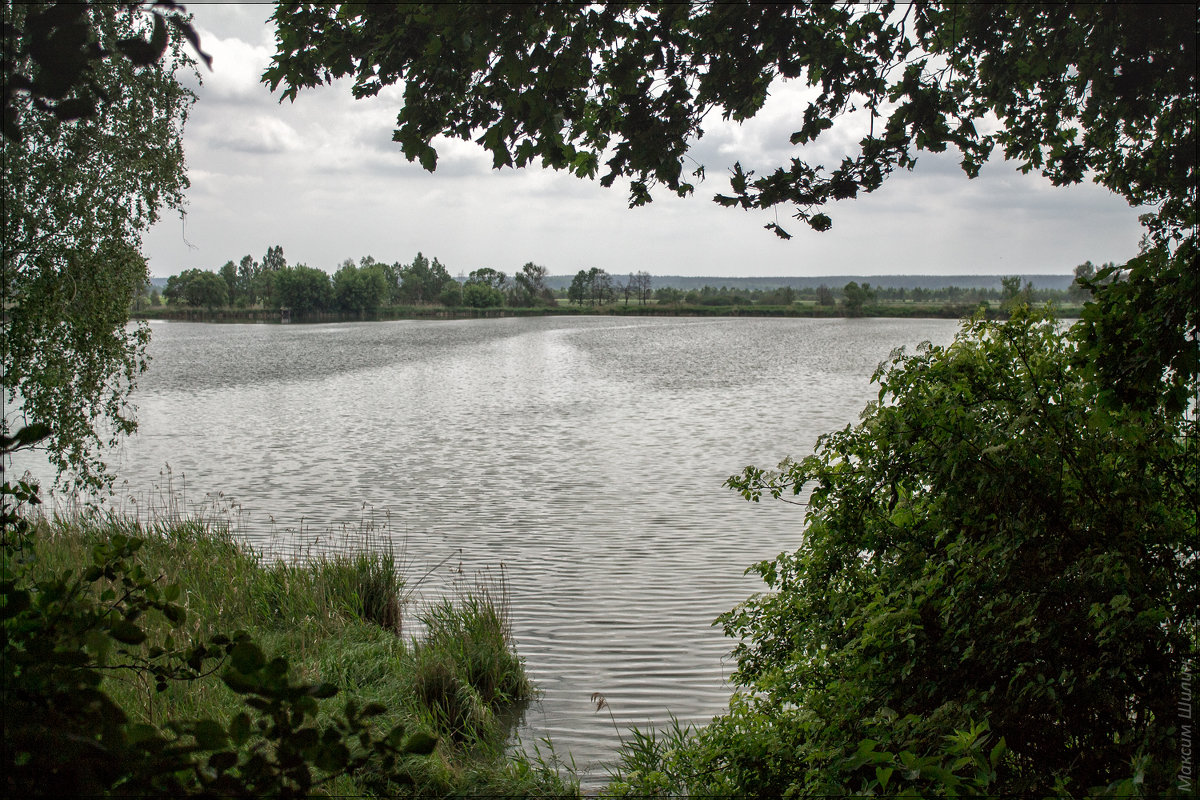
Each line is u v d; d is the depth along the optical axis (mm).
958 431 4309
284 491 13875
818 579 5016
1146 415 3855
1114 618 3600
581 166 3818
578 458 16875
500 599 8422
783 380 34562
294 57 3664
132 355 11695
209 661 5820
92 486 11797
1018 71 4027
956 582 4320
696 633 7543
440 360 46531
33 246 10000
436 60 3371
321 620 7406
